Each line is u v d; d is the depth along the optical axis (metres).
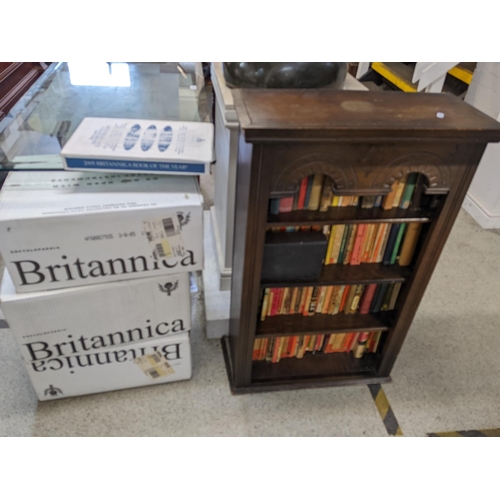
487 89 2.30
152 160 1.00
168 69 1.89
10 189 1.04
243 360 1.36
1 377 1.46
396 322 1.34
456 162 0.99
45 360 1.24
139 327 1.25
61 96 1.50
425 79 2.03
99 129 1.13
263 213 1.00
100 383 1.38
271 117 0.89
